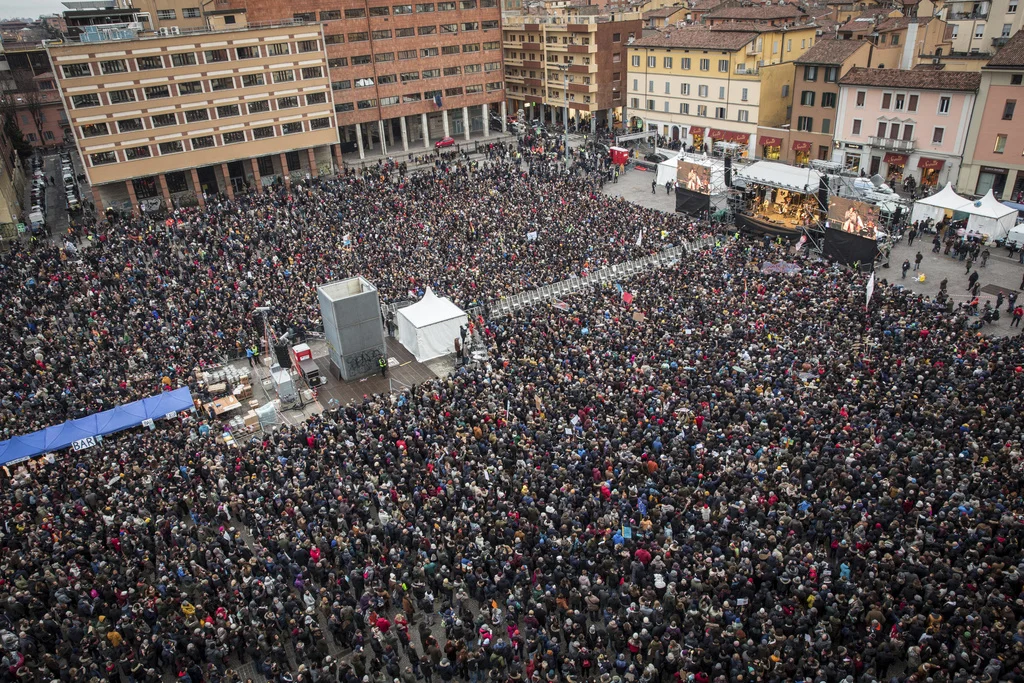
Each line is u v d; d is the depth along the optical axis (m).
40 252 56.31
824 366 34.62
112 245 57.88
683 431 29.25
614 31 98.75
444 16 98.06
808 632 20.09
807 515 23.97
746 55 83.44
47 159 111.25
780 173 56.62
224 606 22.72
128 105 72.25
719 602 20.98
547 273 49.94
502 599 23.22
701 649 19.16
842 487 25.25
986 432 28.16
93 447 33.22
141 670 20.89
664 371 34.88
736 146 79.19
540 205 64.75
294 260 53.59
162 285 49.88
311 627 21.36
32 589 23.59
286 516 26.19
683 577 21.91
